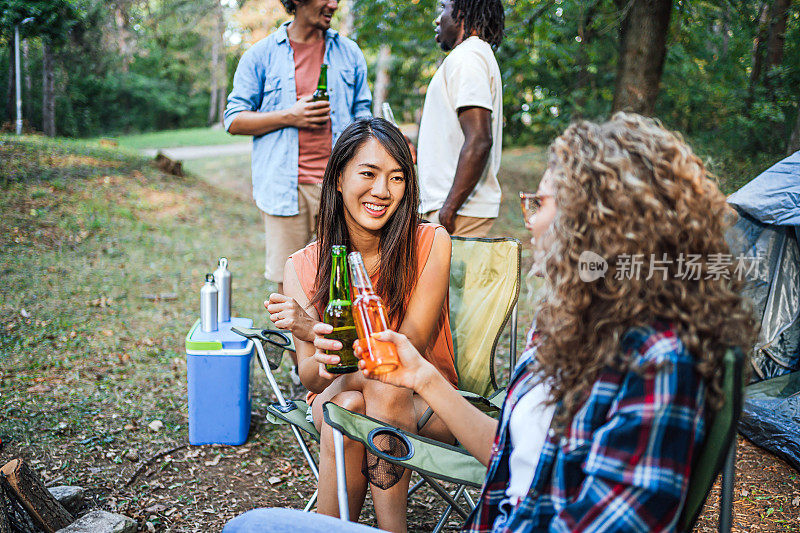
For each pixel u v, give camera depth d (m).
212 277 2.97
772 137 5.48
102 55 23.36
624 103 5.76
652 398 0.92
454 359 2.24
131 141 23.80
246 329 2.28
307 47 3.42
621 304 0.97
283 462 2.82
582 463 1.00
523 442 1.15
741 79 6.25
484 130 2.62
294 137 3.35
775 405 2.91
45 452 2.71
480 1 2.76
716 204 0.99
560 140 1.07
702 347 0.94
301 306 1.97
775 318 3.17
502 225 9.59
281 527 1.12
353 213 1.86
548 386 1.12
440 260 1.96
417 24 6.84
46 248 6.32
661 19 5.64
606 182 0.97
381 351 1.30
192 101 35.16
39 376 3.51
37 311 4.60
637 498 0.91
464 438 1.33
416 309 1.94
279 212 3.39
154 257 6.61
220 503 2.46
